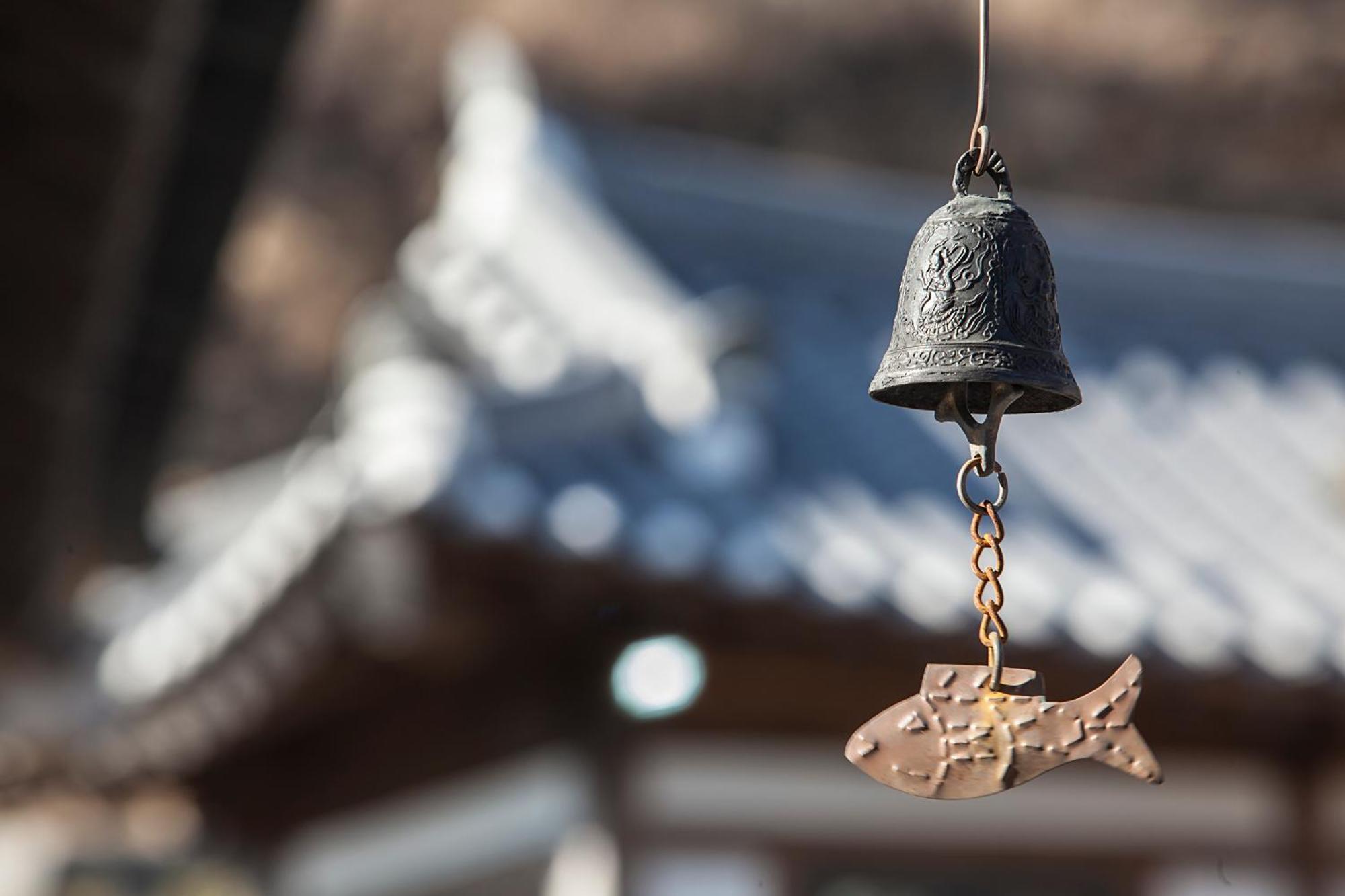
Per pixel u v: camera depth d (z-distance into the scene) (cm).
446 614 873
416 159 4028
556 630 927
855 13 4197
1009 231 418
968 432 402
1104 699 361
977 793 361
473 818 1099
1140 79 4106
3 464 911
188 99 715
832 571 913
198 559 1348
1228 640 980
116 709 1270
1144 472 1302
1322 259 1683
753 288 1420
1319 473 1364
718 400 998
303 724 1278
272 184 3903
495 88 1516
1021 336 412
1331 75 4025
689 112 4169
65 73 671
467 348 1223
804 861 1003
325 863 1327
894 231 1514
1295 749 1098
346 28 4009
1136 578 1064
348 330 3806
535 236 1348
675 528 891
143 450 928
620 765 966
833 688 995
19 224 743
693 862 976
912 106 4188
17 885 1811
